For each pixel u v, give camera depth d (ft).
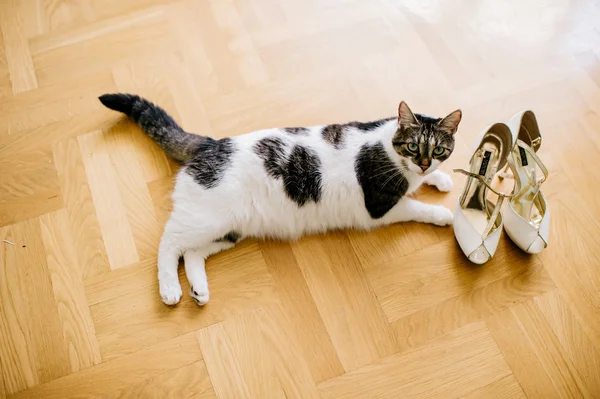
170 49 5.88
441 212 4.96
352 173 4.62
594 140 5.45
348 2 6.21
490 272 4.84
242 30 6.00
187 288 4.75
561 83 5.75
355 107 5.63
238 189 4.51
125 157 5.29
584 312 4.66
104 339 4.54
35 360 4.45
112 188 5.16
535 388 4.38
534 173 4.90
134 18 6.04
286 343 4.55
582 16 6.14
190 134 5.01
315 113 5.59
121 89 5.65
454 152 5.39
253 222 4.76
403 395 4.36
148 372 4.42
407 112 4.36
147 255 4.88
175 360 4.47
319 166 4.58
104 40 5.91
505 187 5.27
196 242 4.66
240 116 5.55
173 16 6.06
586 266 4.85
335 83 5.74
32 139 5.38
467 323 4.63
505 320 4.64
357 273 4.85
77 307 4.65
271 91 5.68
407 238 5.02
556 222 5.05
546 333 4.58
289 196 4.64
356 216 4.91
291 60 5.85
